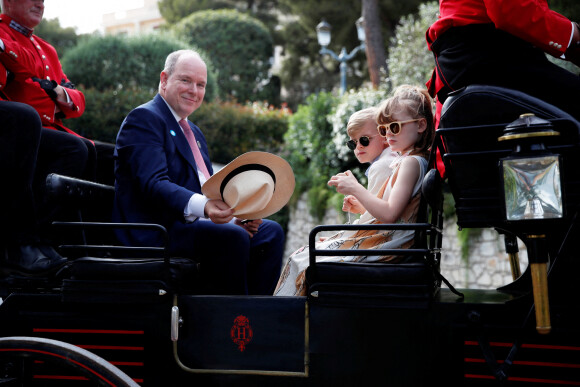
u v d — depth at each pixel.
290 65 21.97
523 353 1.81
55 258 2.34
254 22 18.02
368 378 1.92
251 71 17.81
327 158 10.50
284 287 2.37
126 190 2.52
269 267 2.82
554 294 1.79
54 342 1.98
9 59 2.79
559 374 1.77
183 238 2.43
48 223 2.55
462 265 8.42
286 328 1.99
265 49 18.06
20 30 2.99
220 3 22.72
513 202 1.70
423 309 1.88
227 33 17.69
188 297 2.08
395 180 2.25
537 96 1.96
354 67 20.92
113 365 1.96
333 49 20.73
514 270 2.51
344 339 1.94
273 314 2.01
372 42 14.59
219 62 17.66
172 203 2.34
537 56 2.00
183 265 2.19
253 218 2.43
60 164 2.60
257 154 2.31
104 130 11.21
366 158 2.62
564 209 1.66
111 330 2.12
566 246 1.78
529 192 1.68
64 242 2.61
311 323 1.97
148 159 2.45
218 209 2.30
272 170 2.40
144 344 2.09
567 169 1.78
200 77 2.75
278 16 22.92
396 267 1.91
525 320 1.78
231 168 2.27
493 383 1.83
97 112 11.12
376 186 2.44
